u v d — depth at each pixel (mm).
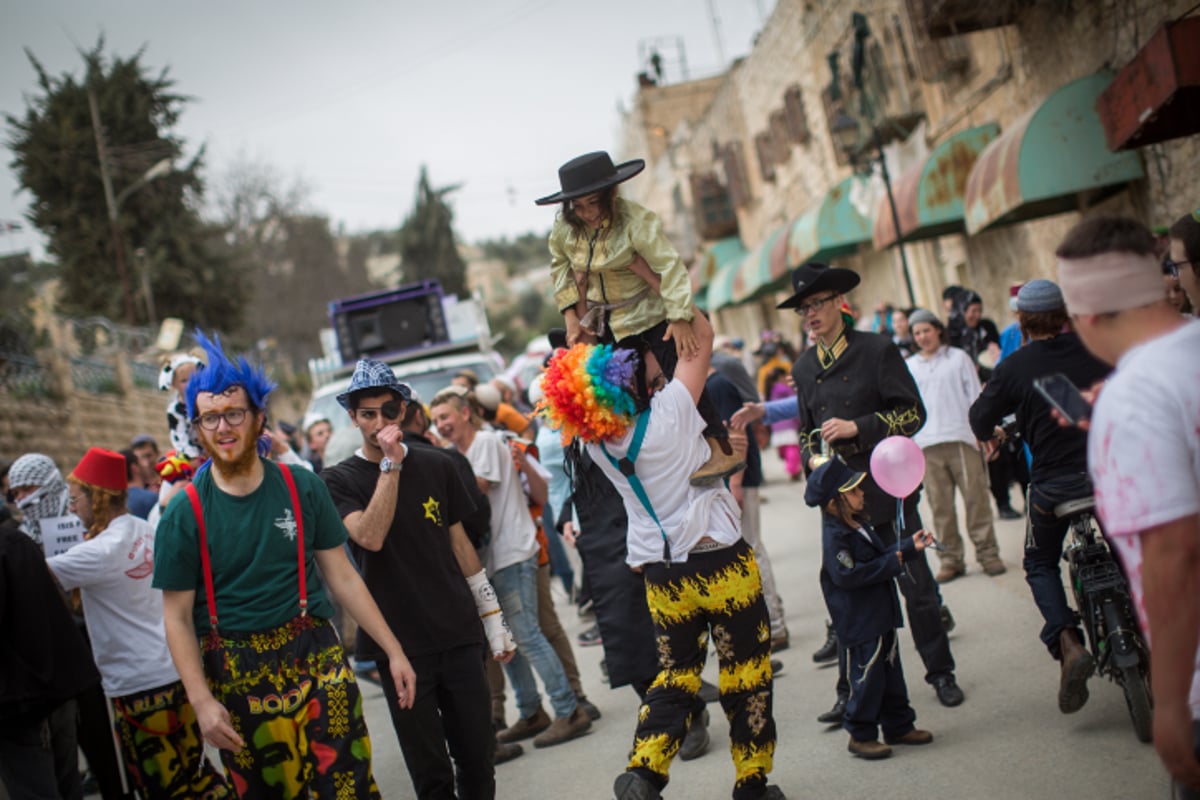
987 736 5070
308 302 52500
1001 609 7172
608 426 4188
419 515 4832
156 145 33344
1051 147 11234
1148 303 2506
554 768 5984
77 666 5164
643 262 4289
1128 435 2395
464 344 15055
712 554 4359
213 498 4062
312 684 4105
